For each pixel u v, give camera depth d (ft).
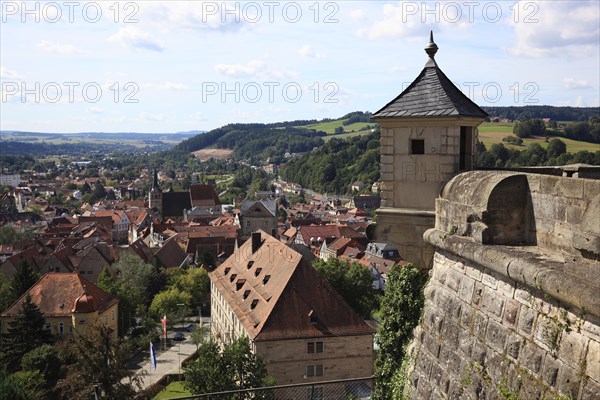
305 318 161.48
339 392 157.79
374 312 268.82
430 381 45.68
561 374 30.19
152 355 193.67
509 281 36.22
